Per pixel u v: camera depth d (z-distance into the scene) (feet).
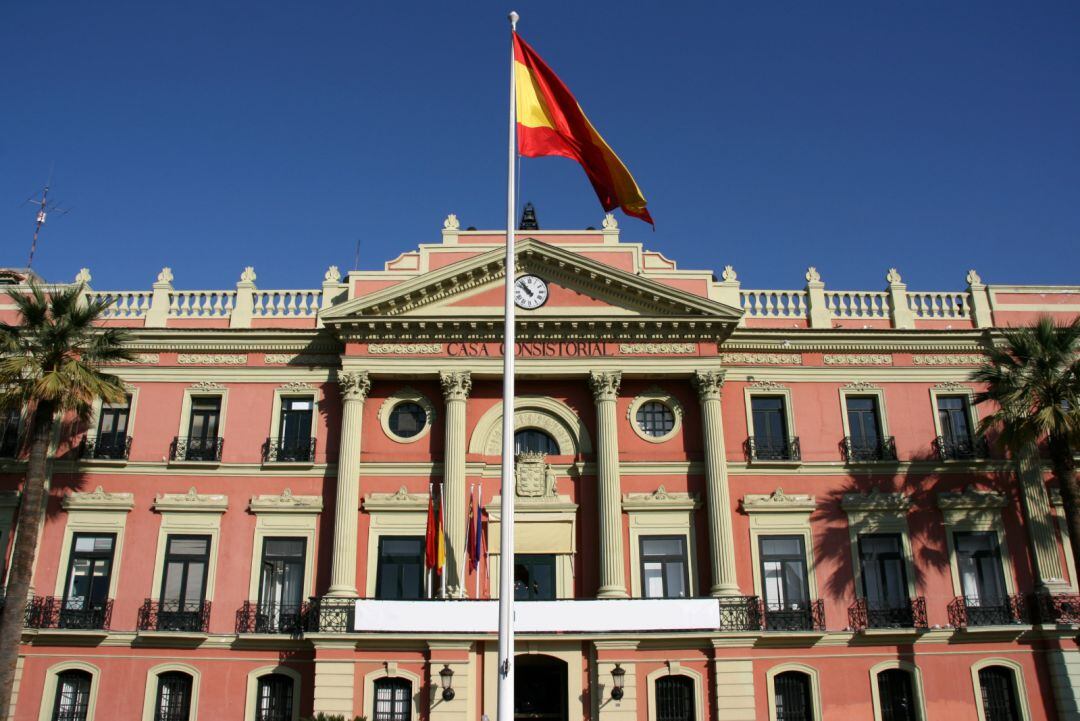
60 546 107.34
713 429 109.81
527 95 77.77
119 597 105.70
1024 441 103.24
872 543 110.11
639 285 111.04
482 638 97.91
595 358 111.45
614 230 117.60
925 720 102.32
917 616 106.22
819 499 110.93
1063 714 102.32
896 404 115.55
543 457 110.83
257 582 106.52
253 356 115.44
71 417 111.86
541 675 103.50
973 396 115.96
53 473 109.81
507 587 63.10
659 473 110.63
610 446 108.68
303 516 108.99
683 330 112.06
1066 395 101.50
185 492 109.81
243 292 118.21
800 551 109.19
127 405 113.50
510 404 66.54
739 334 115.55
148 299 118.62
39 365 98.84
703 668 99.86
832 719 101.60
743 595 104.42
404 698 98.89
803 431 113.91
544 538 107.96
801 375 116.06
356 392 110.11
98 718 100.89
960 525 111.04
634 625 99.09
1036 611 106.83
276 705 101.81
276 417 112.88
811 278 120.67
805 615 105.19
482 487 109.91
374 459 110.42
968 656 104.83
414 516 108.17
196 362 115.03
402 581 106.52
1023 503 111.75
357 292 114.32
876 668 103.86
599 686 97.91
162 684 102.83
